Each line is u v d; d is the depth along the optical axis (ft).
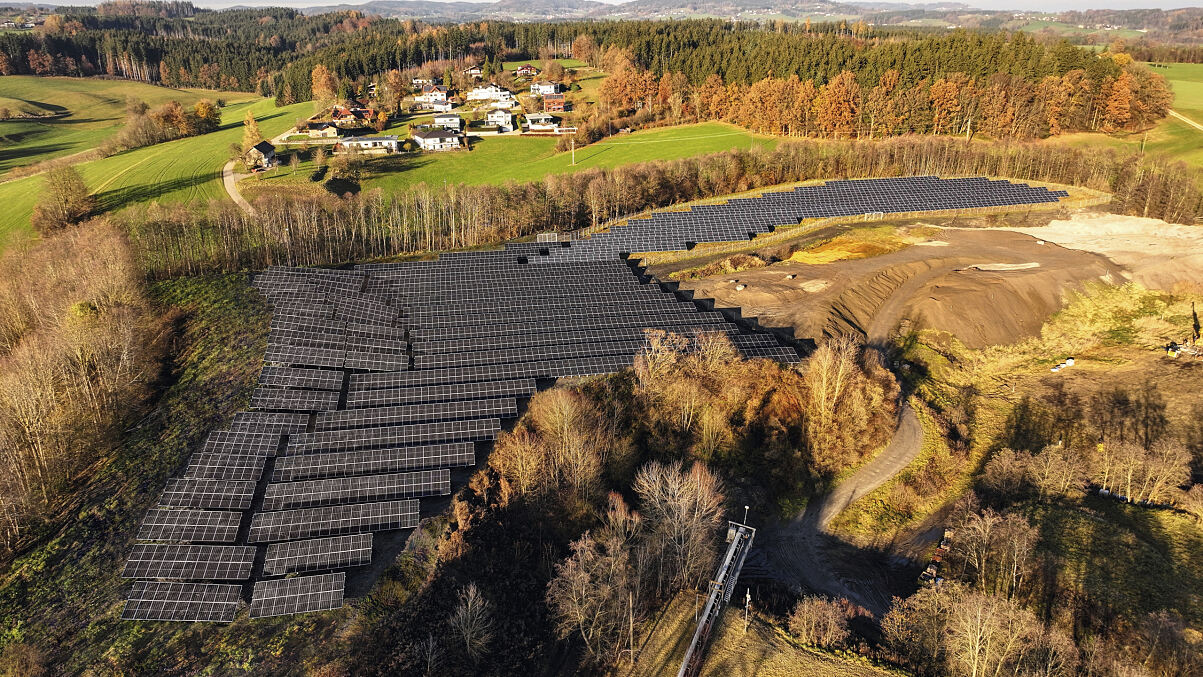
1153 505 249.55
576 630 202.08
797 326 339.77
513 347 314.76
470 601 185.16
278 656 179.52
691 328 331.16
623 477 259.60
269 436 251.80
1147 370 323.16
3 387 255.70
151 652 179.93
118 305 334.65
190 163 631.56
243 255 428.56
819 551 244.63
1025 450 273.33
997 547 225.76
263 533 211.00
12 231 481.46
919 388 318.24
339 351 301.02
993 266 395.14
